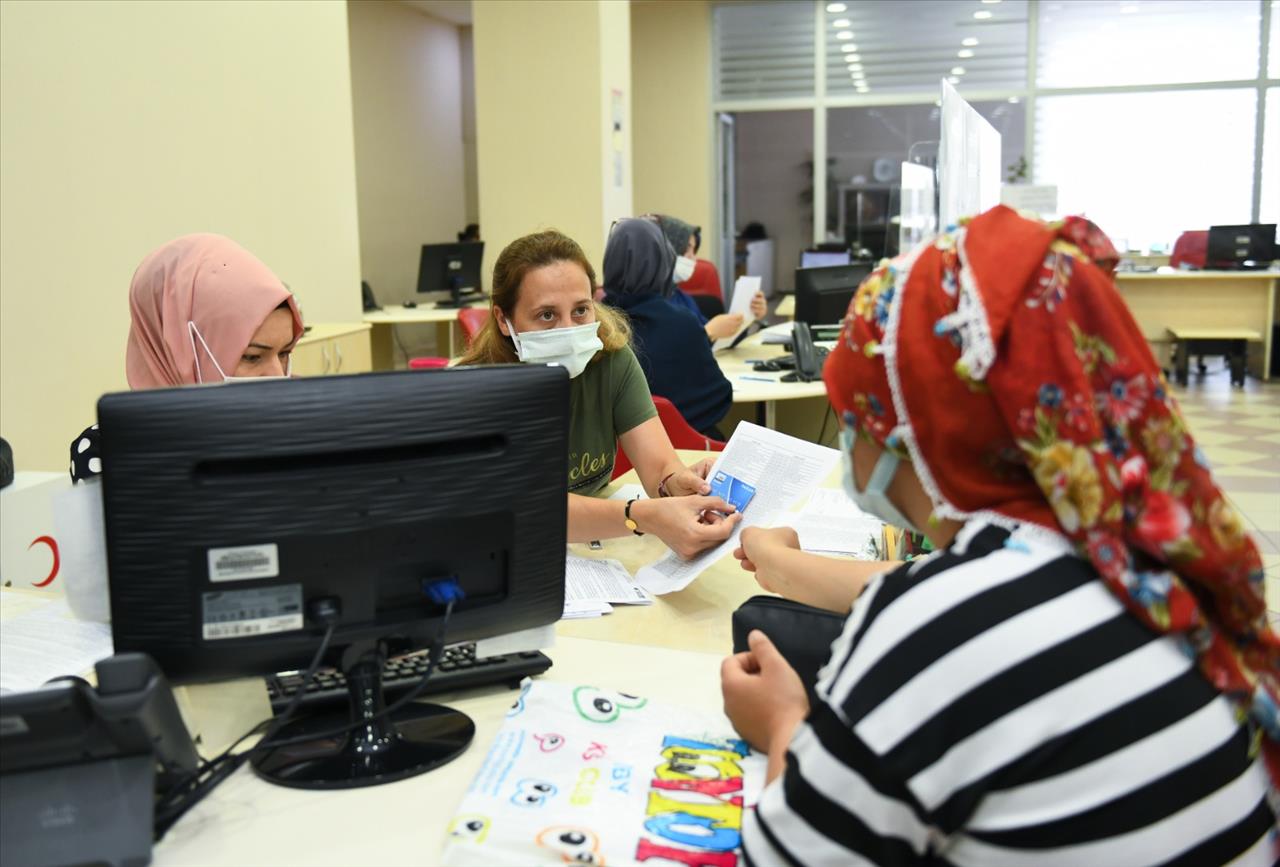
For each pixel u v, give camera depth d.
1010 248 0.77
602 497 2.12
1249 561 0.75
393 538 1.00
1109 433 0.74
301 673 1.16
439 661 1.21
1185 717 0.73
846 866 0.75
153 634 0.95
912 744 0.72
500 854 0.88
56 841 0.87
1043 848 0.71
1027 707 0.71
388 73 9.13
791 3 9.91
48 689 0.83
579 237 7.24
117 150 3.94
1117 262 0.82
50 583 2.06
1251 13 8.89
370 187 8.88
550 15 7.07
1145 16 9.12
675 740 1.06
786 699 0.99
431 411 0.98
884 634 0.75
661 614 1.51
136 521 0.92
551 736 1.06
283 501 0.95
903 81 9.82
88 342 3.79
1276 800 0.79
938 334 0.76
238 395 0.93
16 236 3.44
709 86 10.05
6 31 3.38
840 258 7.60
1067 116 9.44
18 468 3.45
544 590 1.10
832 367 0.87
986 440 0.77
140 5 4.06
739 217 10.65
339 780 1.02
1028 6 9.36
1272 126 9.00
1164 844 0.72
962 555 0.77
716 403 3.31
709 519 1.64
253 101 4.91
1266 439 5.93
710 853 0.87
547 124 7.18
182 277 1.68
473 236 9.19
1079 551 0.75
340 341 5.02
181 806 0.95
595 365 2.03
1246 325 7.75
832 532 1.80
